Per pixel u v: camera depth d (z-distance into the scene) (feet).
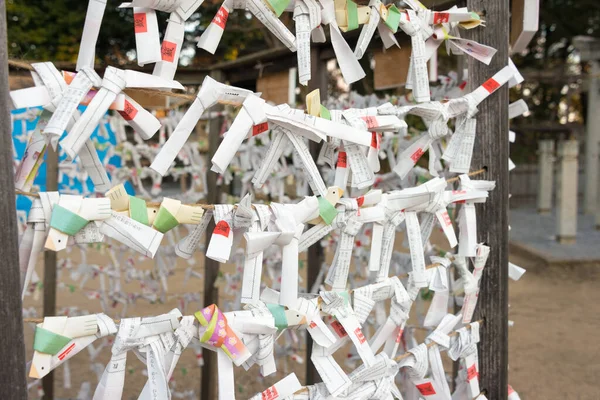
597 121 23.80
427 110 3.86
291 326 3.18
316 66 6.48
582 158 31.22
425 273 3.77
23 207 6.59
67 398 7.48
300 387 3.33
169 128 7.72
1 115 2.37
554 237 19.63
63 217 2.48
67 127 2.69
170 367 2.85
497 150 4.34
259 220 2.98
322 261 6.92
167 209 2.76
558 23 35.29
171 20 2.79
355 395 3.51
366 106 6.25
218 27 2.92
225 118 7.91
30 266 2.53
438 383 4.00
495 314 4.44
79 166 7.56
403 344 5.82
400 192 3.73
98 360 8.97
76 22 22.41
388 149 6.25
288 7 3.29
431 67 5.67
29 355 7.98
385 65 5.66
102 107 2.54
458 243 4.32
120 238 2.66
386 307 10.28
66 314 8.47
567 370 8.96
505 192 4.37
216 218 2.88
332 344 3.41
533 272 15.85
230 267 11.54
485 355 4.47
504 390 4.49
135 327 2.71
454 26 4.09
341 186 3.51
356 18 3.44
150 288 8.11
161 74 2.80
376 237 3.61
